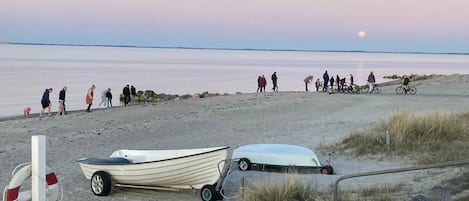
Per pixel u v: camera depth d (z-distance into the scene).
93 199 11.04
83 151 17.19
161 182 11.37
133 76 89.88
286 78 90.12
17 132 21.69
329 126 21.80
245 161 13.21
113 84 70.00
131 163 11.41
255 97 37.06
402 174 11.86
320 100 33.16
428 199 9.12
